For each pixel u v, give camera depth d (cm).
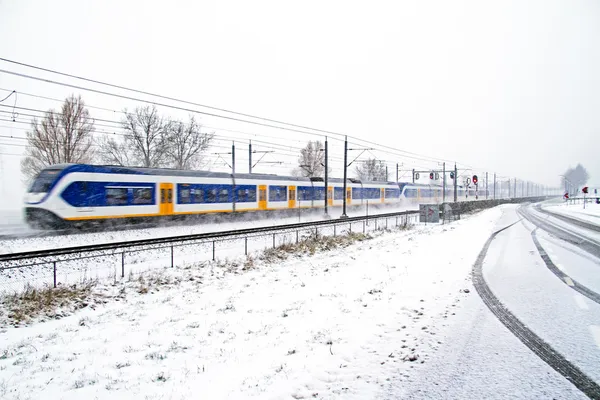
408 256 1755
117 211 2447
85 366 752
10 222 2848
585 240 2164
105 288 1345
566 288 1043
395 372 577
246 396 554
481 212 5544
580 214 4834
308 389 552
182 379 660
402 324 791
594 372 550
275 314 1018
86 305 1199
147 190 2606
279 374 620
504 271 1301
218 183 3064
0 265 1459
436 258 1639
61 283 1373
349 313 924
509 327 745
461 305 907
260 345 788
